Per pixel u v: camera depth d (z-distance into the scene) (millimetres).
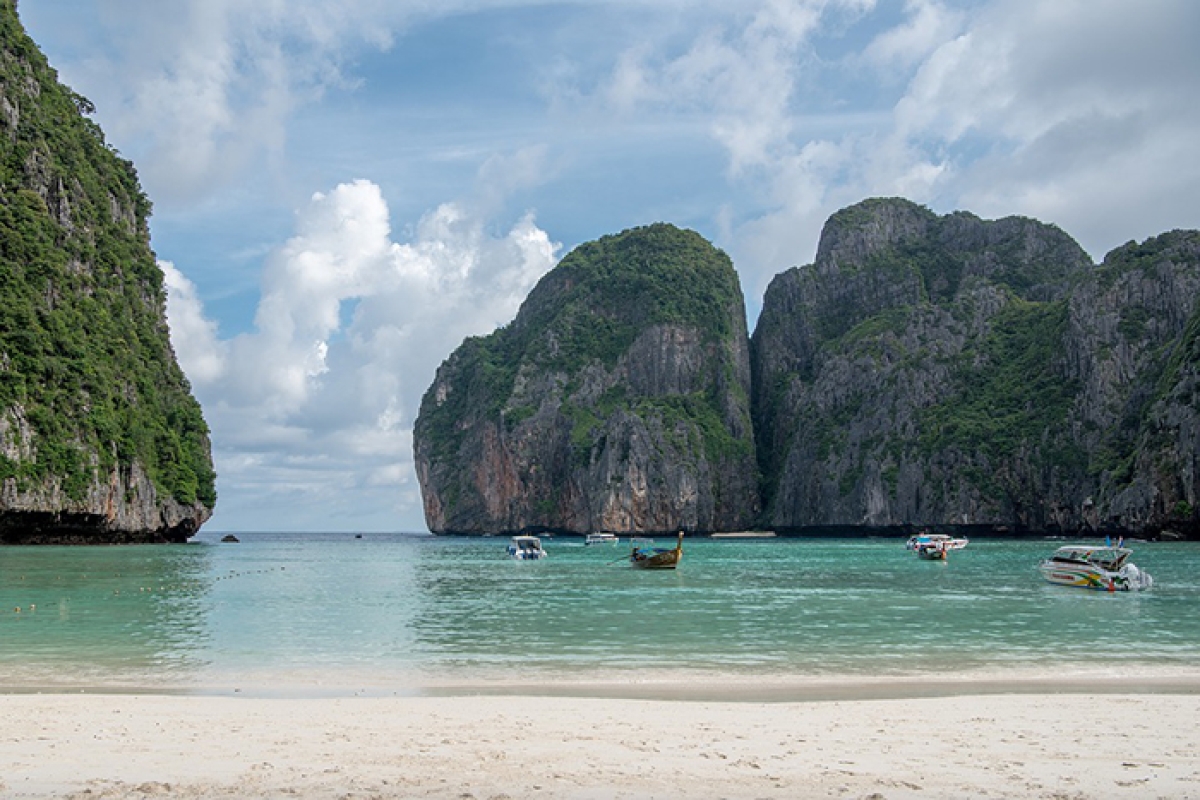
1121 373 166625
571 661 26109
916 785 11984
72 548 91812
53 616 37281
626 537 194750
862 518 184875
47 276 100312
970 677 23109
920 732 15438
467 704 18453
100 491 96125
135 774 12438
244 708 17844
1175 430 129375
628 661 26188
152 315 130250
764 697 20047
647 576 69938
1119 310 173000
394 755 13641
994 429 178500
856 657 26969
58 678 22938
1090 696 19422
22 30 116375
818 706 18156
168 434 116750
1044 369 182625
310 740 14695
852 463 194375
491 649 28609
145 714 17047
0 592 46906
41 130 111125
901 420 191125
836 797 11430
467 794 11492
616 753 13828
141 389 114375
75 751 13797
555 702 18766
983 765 13094
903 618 38094
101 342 106500
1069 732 15445
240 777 12281
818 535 197125
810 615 39344
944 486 176250
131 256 128875
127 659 26141
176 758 13383
